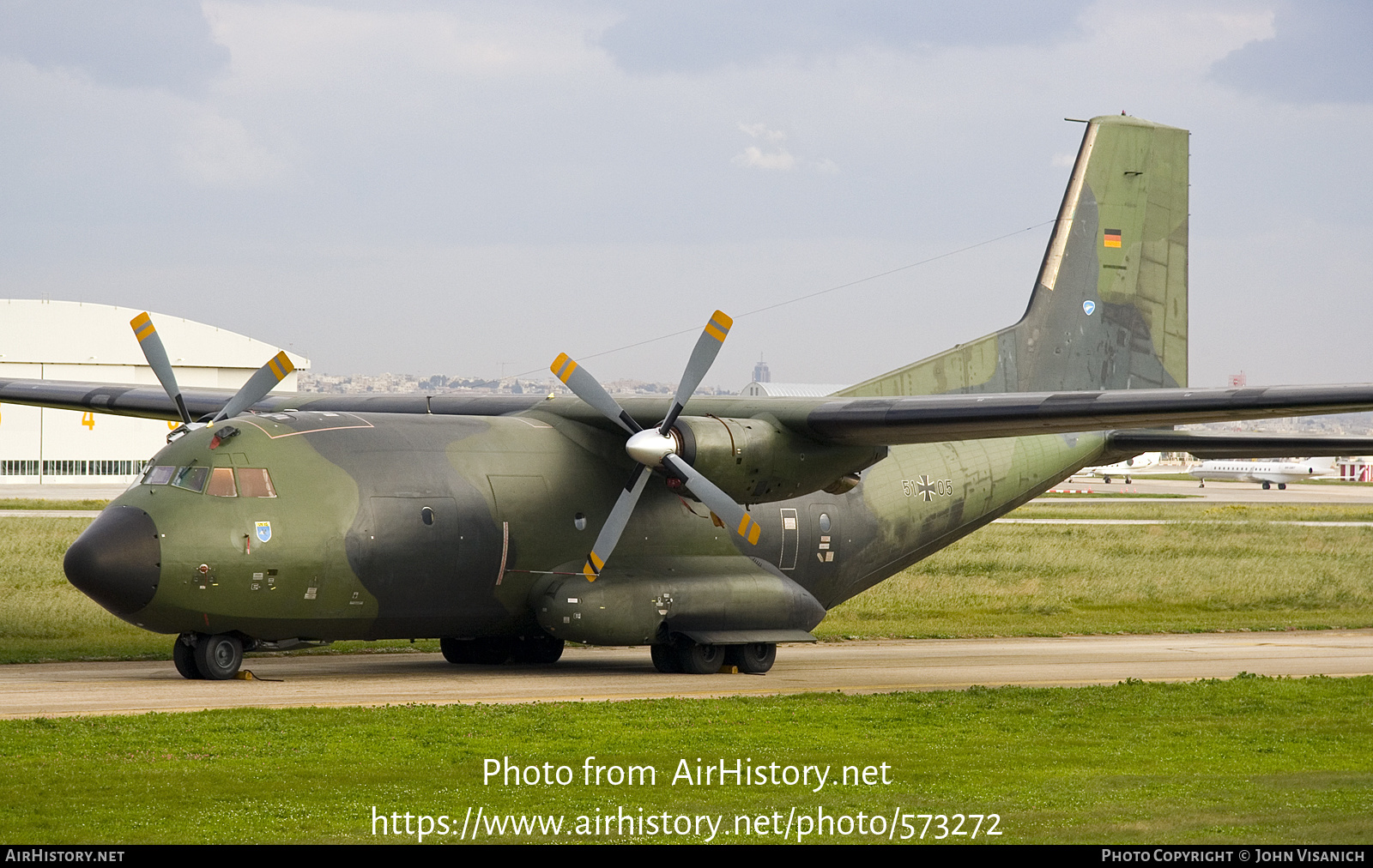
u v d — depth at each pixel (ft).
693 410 146.51
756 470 140.77
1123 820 79.10
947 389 176.35
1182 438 177.17
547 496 144.87
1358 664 163.32
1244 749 102.47
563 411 153.17
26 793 79.05
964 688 136.87
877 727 108.78
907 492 171.83
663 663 151.43
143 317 145.07
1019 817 79.87
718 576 151.02
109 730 96.73
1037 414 128.47
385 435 140.15
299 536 128.88
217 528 125.59
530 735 101.04
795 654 176.04
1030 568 306.35
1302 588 279.69
